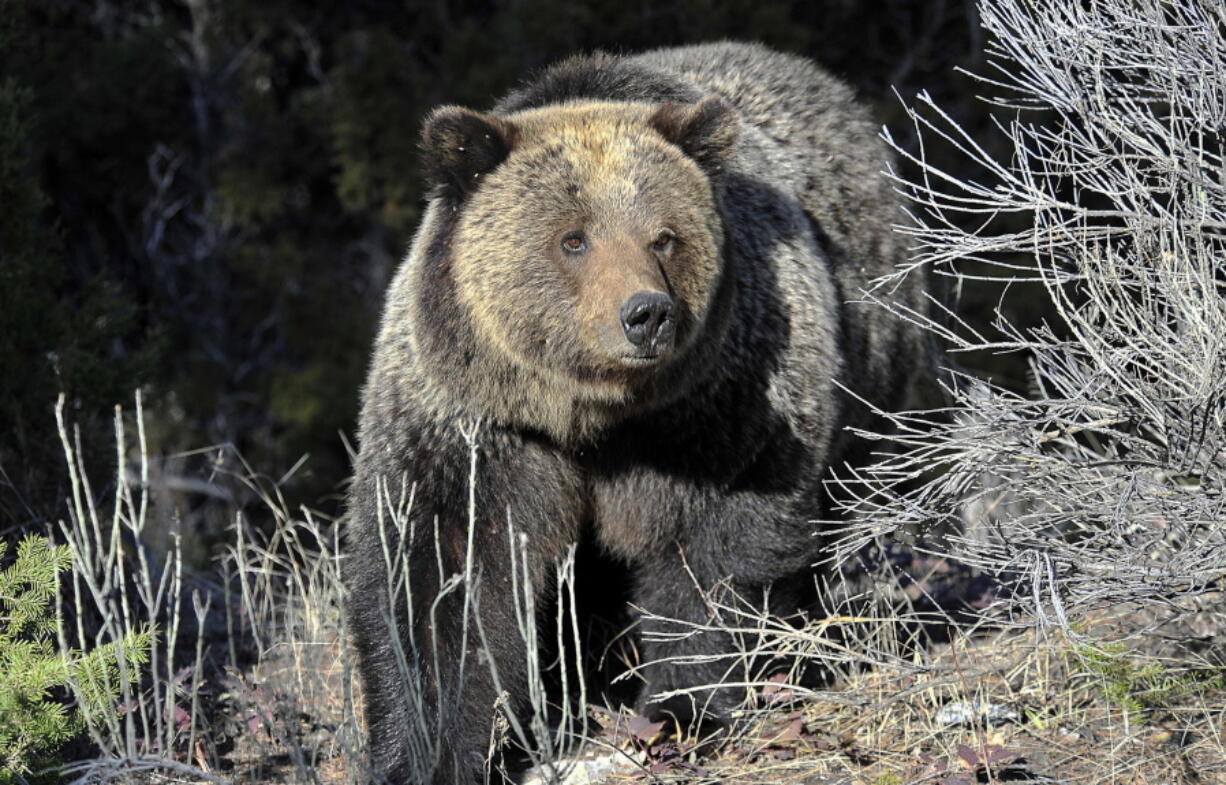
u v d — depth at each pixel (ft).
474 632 31.19
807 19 97.76
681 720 32.58
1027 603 29.35
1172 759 28.76
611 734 32.55
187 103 103.45
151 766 26.86
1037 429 31.99
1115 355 29.19
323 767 31.01
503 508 31.53
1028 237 30.37
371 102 89.66
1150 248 29.84
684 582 32.94
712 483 32.19
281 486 84.07
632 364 28.68
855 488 39.45
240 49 103.04
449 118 30.63
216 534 75.61
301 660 36.32
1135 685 31.14
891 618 32.63
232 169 97.50
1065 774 28.68
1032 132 31.45
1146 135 32.09
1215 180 30.83
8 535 37.40
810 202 38.63
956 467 30.83
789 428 32.91
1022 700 31.35
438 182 31.27
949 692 32.17
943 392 46.03
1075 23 30.01
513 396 30.60
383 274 99.25
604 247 29.14
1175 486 28.81
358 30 102.42
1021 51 31.14
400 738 30.58
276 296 99.96
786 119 40.14
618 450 32.09
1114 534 28.99
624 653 35.58
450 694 30.63
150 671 33.17
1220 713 29.35
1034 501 33.91
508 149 30.76
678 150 31.19
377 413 32.37
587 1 90.53
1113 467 29.94
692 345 30.32
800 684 34.19
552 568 34.19
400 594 30.73
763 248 33.88
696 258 29.96
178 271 104.73
